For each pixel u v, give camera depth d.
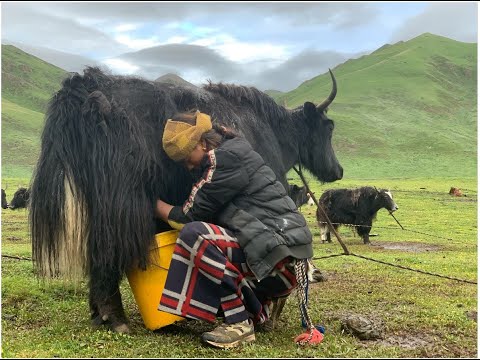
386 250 5.86
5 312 2.39
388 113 43.78
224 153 1.98
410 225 8.80
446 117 44.41
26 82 58.16
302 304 1.96
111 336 2.00
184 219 2.01
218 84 2.72
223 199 1.96
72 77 2.16
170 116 2.24
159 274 2.07
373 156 30.62
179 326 2.20
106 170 2.04
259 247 1.89
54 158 2.04
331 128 3.37
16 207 9.76
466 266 4.31
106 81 2.25
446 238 7.18
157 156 2.16
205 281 1.91
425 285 3.33
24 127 33.88
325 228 6.98
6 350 1.81
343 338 2.07
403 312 2.54
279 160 2.82
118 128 2.10
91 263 2.06
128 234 2.02
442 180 22.23
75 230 2.02
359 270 4.02
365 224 6.98
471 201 13.30
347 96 49.62
